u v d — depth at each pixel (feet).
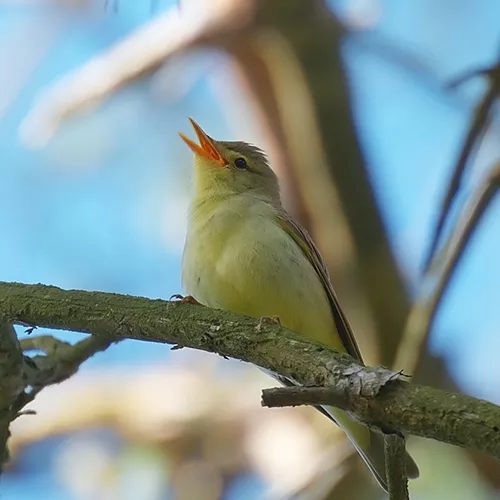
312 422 38.34
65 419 38.93
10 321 22.06
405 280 39.75
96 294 21.72
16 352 22.59
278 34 40.32
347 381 16.38
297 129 40.78
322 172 39.86
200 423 38.09
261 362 19.33
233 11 40.75
